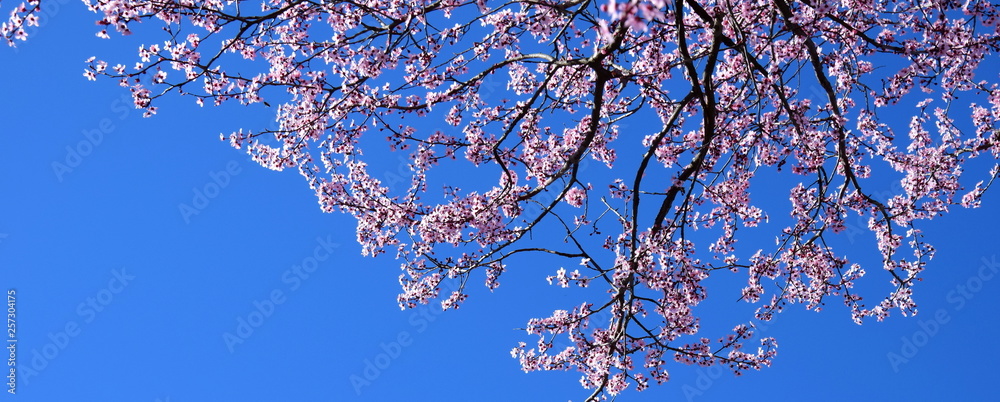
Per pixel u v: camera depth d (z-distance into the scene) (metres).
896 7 7.71
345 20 7.01
